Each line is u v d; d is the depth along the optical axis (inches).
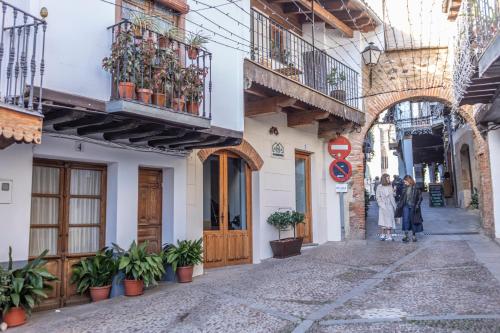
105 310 258.7
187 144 337.7
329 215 542.3
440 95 543.8
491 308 231.8
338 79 505.7
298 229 499.2
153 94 272.7
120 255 299.0
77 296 294.0
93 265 290.5
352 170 552.7
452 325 207.5
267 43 461.1
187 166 366.9
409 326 209.2
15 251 250.2
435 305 243.6
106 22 276.2
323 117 466.9
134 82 260.8
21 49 235.5
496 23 274.8
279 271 363.6
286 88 399.5
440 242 486.0
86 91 260.1
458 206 861.2
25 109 207.2
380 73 568.1
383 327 209.6
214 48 351.6
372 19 547.2
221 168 416.5
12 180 251.6
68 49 253.1
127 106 249.6
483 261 362.0
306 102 426.6
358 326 213.0
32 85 214.2
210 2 356.2
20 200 254.4
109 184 316.2
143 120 269.7
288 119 483.5
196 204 374.6
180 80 287.9
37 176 284.0
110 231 311.9
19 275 235.3
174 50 294.2
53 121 252.5
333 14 536.4
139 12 294.0
